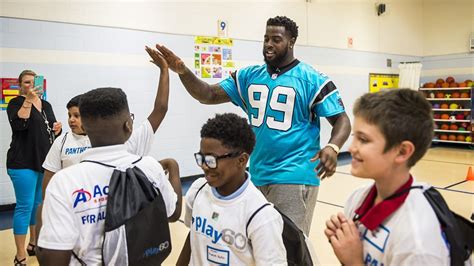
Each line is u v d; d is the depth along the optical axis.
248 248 1.17
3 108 4.22
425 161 7.11
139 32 5.23
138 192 1.16
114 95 1.19
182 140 5.75
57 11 4.54
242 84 2.05
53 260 1.05
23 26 4.30
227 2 6.10
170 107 5.59
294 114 1.85
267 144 1.87
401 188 0.86
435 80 9.66
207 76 5.93
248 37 6.40
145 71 5.32
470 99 8.62
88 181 1.13
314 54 7.43
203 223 1.24
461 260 0.81
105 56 4.95
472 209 3.98
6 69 4.22
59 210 1.07
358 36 8.27
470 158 7.42
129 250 1.10
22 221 2.77
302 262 1.30
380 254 0.86
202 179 1.38
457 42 9.25
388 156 0.84
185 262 1.40
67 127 4.68
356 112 0.90
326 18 7.60
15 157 2.80
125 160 1.21
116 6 5.01
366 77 8.49
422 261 0.77
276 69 1.91
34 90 2.82
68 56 4.65
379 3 8.64
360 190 1.03
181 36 5.64
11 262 2.84
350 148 0.90
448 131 8.96
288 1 6.92
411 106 0.83
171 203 1.32
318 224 3.64
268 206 1.17
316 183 1.90
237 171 1.19
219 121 1.18
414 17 9.59
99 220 1.12
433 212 0.81
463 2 9.09
